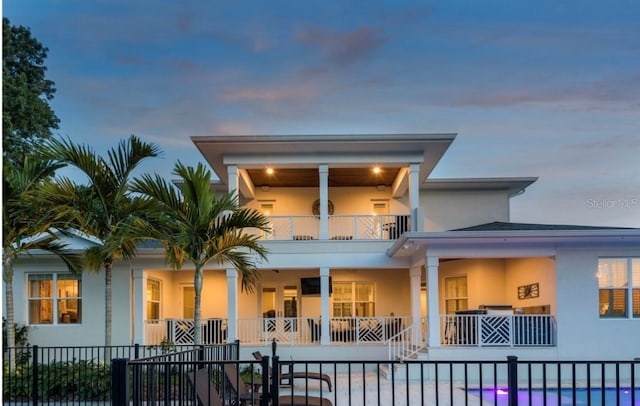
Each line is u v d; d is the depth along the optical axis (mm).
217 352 9055
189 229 11344
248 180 17922
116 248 11016
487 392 11484
